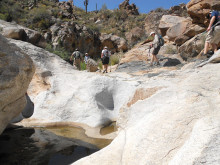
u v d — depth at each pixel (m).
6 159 2.31
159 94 2.27
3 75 2.53
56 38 20.48
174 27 12.05
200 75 2.47
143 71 7.03
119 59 12.24
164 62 8.52
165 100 2.15
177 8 21.81
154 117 1.81
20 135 3.12
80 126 3.58
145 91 2.56
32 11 23.34
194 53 9.18
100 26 28.33
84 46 23.03
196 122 1.39
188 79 2.47
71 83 4.60
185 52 9.48
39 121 3.72
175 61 8.38
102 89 4.25
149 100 2.30
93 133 3.23
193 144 1.14
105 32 26.59
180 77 2.90
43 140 2.93
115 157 1.76
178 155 1.20
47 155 2.43
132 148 1.63
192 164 0.99
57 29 21.23
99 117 3.69
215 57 3.16
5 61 2.61
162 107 1.96
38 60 4.90
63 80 4.71
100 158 1.80
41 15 22.47
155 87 2.52
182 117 1.57
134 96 2.66
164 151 1.39
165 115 1.72
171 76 3.03
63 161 2.26
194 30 10.38
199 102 1.70
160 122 1.66
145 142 1.57
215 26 4.30
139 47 12.52
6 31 5.41
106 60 8.33
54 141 2.89
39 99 4.21
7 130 3.34
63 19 24.64
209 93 1.94
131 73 6.95
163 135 1.52
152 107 2.19
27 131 3.32
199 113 1.54
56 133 3.24
